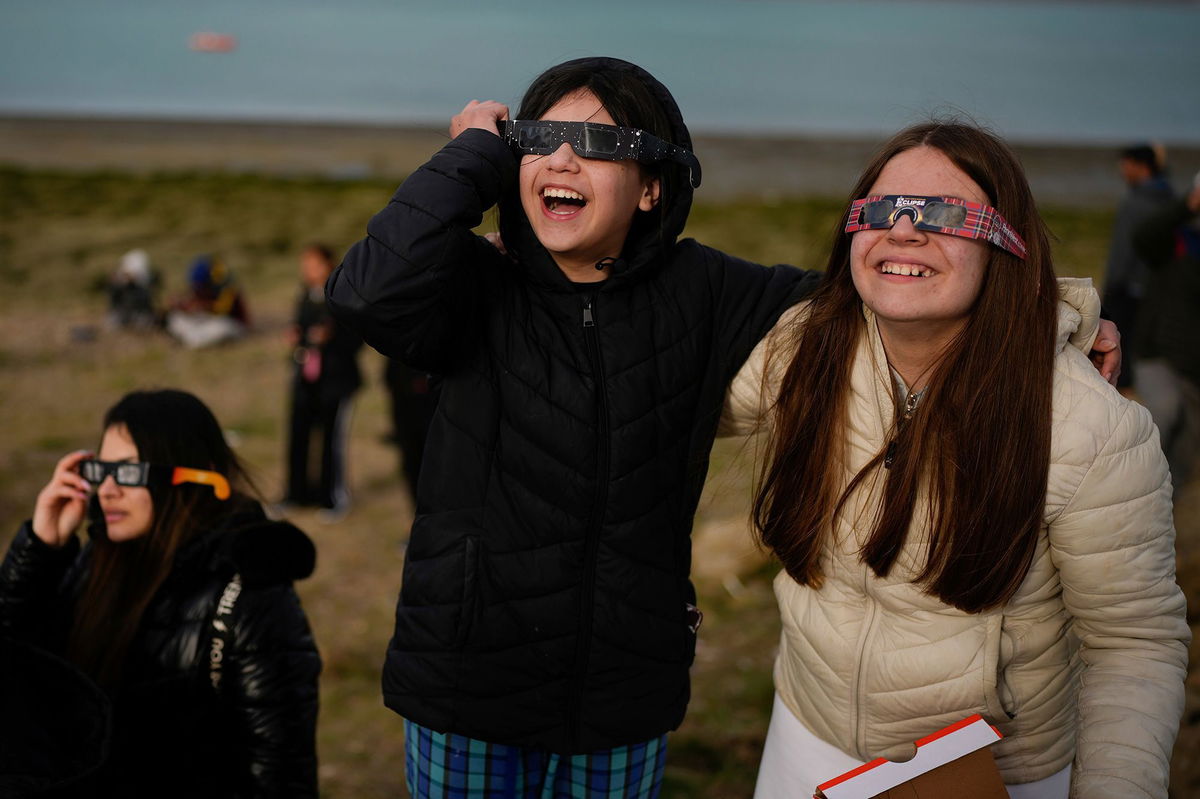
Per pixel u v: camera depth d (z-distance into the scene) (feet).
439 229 5.47
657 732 6.25
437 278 5.49
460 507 5.93
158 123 117.80
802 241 49.14
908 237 4.87
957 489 5.07
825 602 5.77
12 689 6.02
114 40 306.76
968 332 5.10
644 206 6.02
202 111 148.05
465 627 5.90
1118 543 4.99
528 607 5.89
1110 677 5.16
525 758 6.42
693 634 6.46
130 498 6.75
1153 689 5.06
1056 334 5.04
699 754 11.91
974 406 5.04
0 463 24.03
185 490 6.84
